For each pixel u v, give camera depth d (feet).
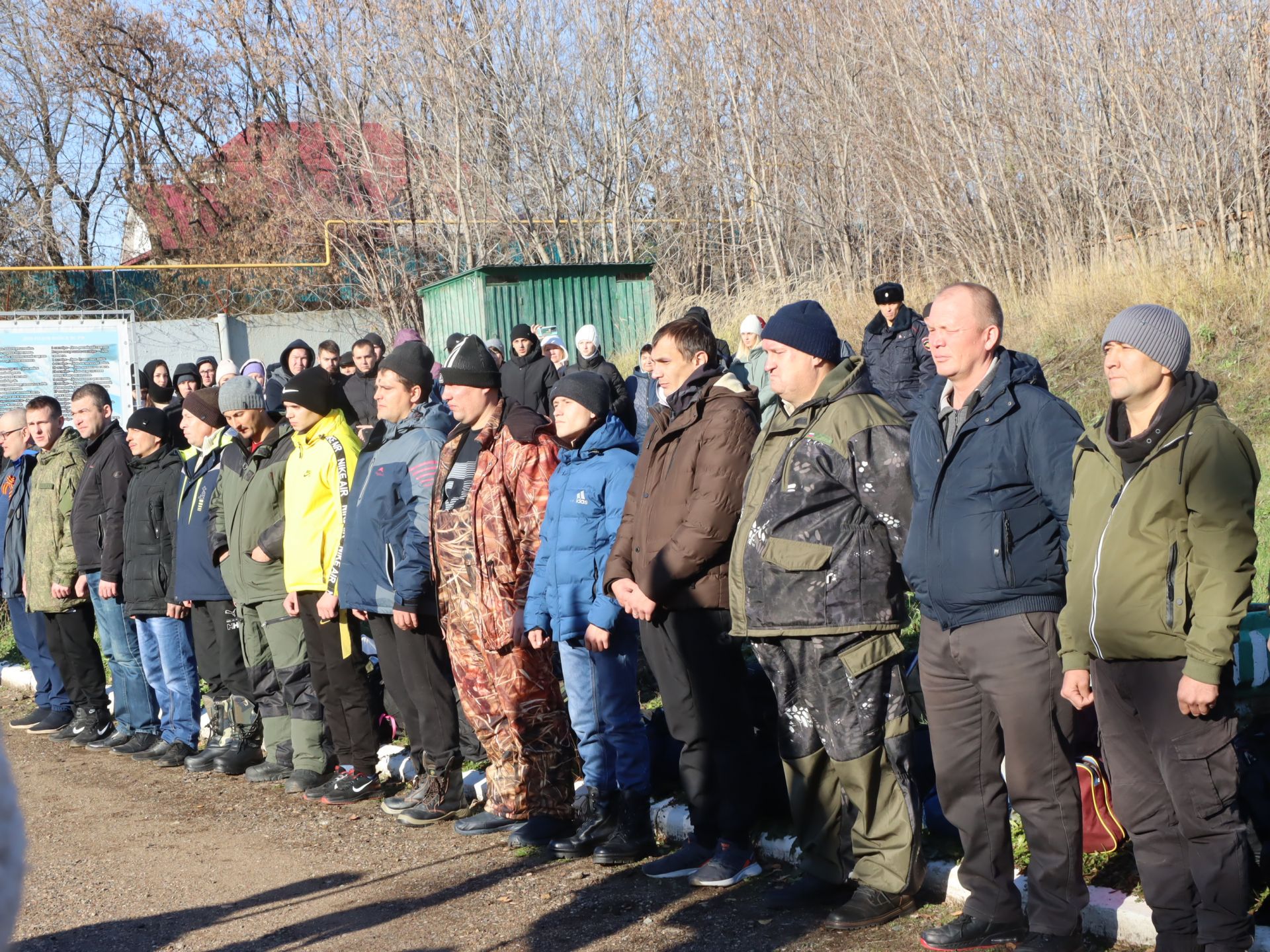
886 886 13.17
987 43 49.37
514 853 16.76
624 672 16.05
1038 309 41.01
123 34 92.89
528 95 74.08
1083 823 12.96
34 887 16.80
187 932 14.85
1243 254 37.99
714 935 13.39
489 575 16.72
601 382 16.24
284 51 86.74
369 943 14.08
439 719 18.38
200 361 39.32
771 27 62.28
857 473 12.76
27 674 31.96
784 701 13.64
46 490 25.98
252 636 21.59
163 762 23.71
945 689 12.24
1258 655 13.99
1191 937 10.72
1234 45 40.86
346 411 20.26
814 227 59.57
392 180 76.28
